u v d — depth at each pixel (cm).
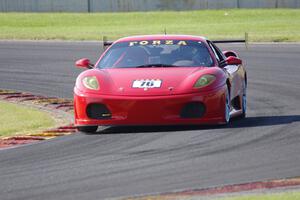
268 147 2811
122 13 12850
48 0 13175
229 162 2555
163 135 3158
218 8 13050
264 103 4284
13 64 6838
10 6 13250
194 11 12950
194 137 3072
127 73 3372
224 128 3294
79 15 12700
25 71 6325
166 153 2752
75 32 10231
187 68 3416
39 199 2142
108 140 3111
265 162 2538
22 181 2384
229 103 3459
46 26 11550
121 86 3272
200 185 2234
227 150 2769
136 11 13138
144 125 3256
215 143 2920
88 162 2648
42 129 3547
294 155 2641
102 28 11006
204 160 2602
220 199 2016
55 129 3509
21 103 4534
